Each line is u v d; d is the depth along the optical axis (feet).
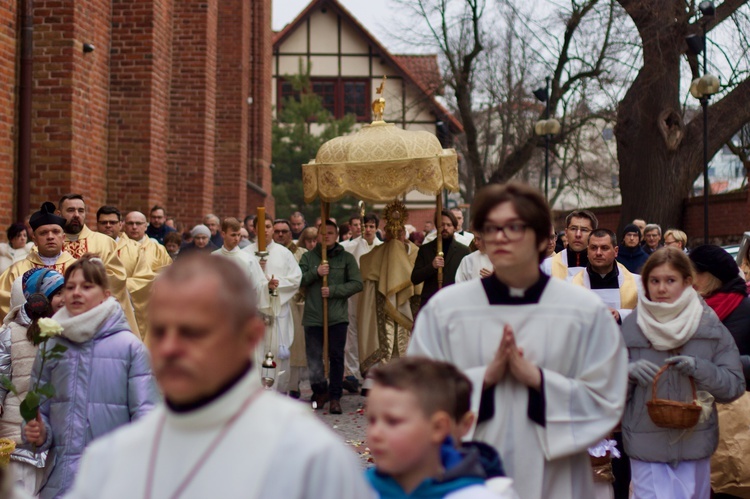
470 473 10.77
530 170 170.50
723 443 22.98
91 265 19.52
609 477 21.68
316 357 43.24
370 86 183.73
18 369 22.13
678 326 19.95
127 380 19.22
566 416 13.57
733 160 134.10
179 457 7.92
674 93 88.79
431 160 42.60
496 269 14.06
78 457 19.06
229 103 92.43
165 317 7.81
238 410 7.97
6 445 20.83
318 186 43.24
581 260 29.37
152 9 58.65
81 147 51.65
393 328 45.34
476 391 13.65
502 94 126.00
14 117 49.16
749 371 22.17
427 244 43.98
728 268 23.07
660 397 20.16
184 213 73.56
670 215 90.17
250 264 39.47
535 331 13.84
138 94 58.70
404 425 10.51
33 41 49.96
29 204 49.75
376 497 8.43
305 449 7.78
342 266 43.65
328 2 182.91
